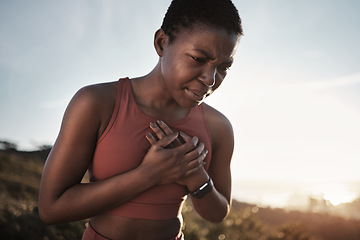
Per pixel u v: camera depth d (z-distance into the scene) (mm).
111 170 1292
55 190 1219
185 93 1216
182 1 1236
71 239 6867
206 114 1586
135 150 1297
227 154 1697
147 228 1334
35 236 6547
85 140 1256
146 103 1378
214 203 1570
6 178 12688
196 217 10445
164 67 1249
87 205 1204
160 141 1296
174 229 1446
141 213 1317
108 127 1288
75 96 1288
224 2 1182
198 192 1457
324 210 26094
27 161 21000
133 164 1300
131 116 1319
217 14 1147
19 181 12852
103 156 1288
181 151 1322
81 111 1236
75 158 1245
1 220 6422
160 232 1372
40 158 23625
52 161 1234
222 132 1637
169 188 1363
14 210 7031
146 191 1317
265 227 10977
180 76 1182
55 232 6824
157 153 1267
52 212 1210
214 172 1723
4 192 10398
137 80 1420
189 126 1473
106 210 1259
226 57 1189
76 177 1270
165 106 1406
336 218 23000
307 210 25703
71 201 1205
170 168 1290
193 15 1166
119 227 1304
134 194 1245
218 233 8812
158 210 1351
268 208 26812
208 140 1538
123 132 1296
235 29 1183
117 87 1355
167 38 1267
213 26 1144
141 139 1314
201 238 7973
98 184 1226
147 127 1337
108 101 1301
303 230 10859
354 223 21609
